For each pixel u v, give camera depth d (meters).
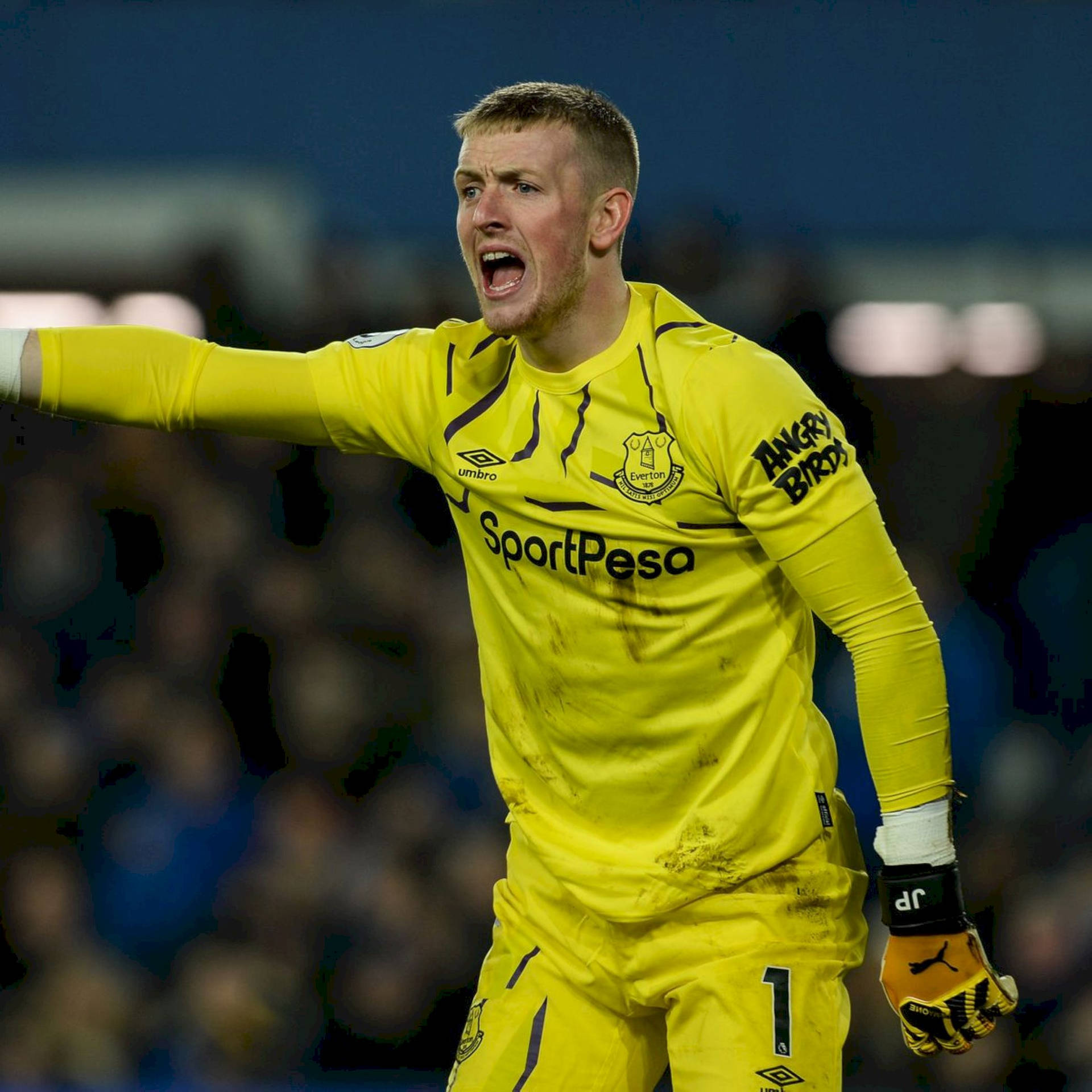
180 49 28.72
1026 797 25.94
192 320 28.53
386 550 28.66
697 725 11.51
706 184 28.66
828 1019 11.63
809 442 10.84
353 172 28.77
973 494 28.38
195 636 27.78
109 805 26.48
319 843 25.48
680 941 11.71
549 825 12.13
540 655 11.71
